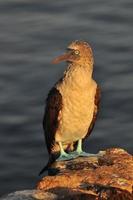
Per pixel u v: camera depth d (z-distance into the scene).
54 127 15.92
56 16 55.56
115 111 41.06
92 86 15.56
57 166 14.58
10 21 55.25
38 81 44.53
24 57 48.06
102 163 14.28
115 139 38.31
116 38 51.09
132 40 50.69
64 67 46.28
